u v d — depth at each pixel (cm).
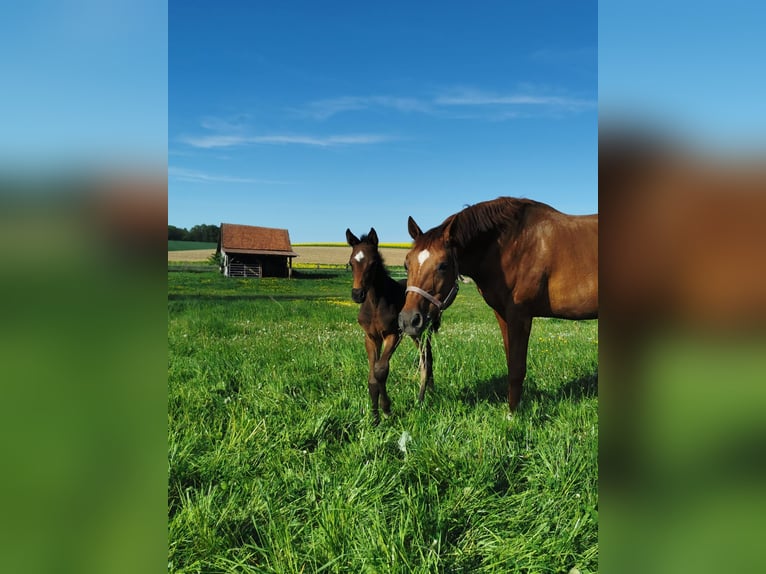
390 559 189
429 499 235
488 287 404
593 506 211
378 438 311
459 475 253
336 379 479
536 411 360
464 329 874
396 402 414
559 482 241
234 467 270
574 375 479
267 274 4400
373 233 437
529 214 396
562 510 220
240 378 475
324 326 934
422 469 258
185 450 276
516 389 381
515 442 295
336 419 353
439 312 370
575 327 927
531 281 391
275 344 673
